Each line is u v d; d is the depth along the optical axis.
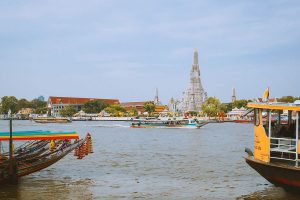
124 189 26.06
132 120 170.38
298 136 22.84
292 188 22.73
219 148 55.31
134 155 45.41
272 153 23.95
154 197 23.91
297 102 23.73
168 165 36.94
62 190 25.59
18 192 24.83
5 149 47.94
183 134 92.62
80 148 29.92
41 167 27.64
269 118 23.55
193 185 27.36
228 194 24.73
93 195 24.31
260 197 23.86
